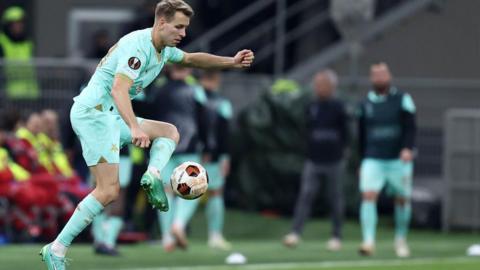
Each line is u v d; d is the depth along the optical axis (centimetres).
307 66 5750
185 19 2431
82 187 4484
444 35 5703
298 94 5241
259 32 5834
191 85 4084
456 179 5219
